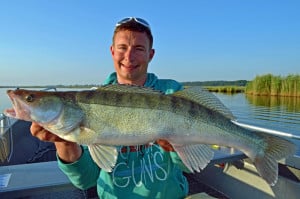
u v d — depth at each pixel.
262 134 0.68
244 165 1.11
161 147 0.66
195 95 0.67
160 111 0.63
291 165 1.00
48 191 0.77
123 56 0.72
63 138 0.62
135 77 0.73
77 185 0.68
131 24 0.71
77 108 0.63
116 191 0.67
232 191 1.14
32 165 0.93
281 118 4.70
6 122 1.35
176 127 0.64
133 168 0.67
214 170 1.23
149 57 0.77
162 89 0.77
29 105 0.62
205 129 0.65
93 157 0.62
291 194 0.96
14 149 1.46
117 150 0.65
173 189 0.69
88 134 0.62
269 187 1.02
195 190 1.21
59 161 0.64
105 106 0.63
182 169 0.70
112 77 0.79
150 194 0.67
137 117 0.62
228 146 0.67
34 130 0.63
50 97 0.63
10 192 0.74
